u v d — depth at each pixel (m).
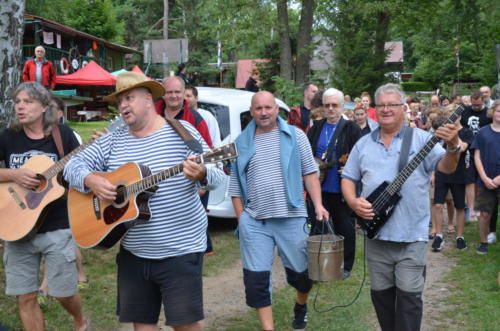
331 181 5.93
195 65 42.03
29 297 4.04
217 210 7.66
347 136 5.95
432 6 24.27
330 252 4.18
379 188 3.62
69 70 27.39
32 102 4.00
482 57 32.41
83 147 4.02
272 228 4.34
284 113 9.35
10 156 4.11
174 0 45.94
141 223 3.24
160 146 3.30
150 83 3.24
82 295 5.52
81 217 3.41
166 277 3.26
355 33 21.94
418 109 14.57
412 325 3.59
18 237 3.87
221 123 7.74
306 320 4.73
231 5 20.44
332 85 21.50
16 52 5.97
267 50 24.23
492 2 24.81
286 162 4.29
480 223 7.04
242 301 5.48
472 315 4.98
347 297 5.49
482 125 8.52
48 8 31.97
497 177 6.63
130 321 3.38
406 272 3.62
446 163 3.52
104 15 40.50
